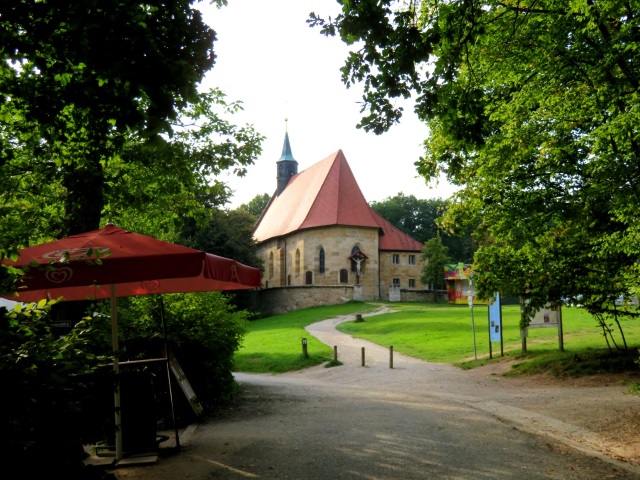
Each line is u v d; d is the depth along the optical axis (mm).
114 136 7680
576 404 11352
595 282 15578
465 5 8055
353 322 41031
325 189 65062
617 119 10062
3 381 3471
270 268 72625
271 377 21297
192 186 15242
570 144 14023
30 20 5320
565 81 12203
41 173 10883
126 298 9820
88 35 5137
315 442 7766
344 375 20141
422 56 7293
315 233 62812
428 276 63875
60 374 3791
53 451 3779
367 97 7859
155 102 5480
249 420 9945
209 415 10625
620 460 6887
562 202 14789
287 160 82438
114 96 5672
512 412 10570
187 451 7250
